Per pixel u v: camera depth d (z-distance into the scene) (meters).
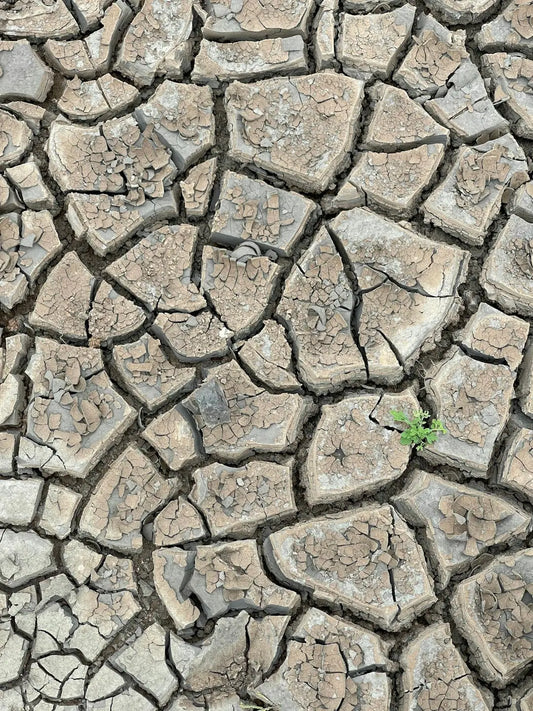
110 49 0.94
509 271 0.90
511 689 0.85
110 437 0.88
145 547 0.87
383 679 0.83
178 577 0.85
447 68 0.93
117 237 0.90
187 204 0.90
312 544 0.85
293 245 0.91
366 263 0.90
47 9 0.93
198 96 0.92
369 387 0.90
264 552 0.86
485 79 0.93
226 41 0.94
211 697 0.84
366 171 0.91
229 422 0.87
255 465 0.87
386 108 0.92
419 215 0.92
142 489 0.87
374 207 0.92
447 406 0.87
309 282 0.89
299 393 0.89
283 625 0.84
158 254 0.90
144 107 0.92
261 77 0.94
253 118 0.91
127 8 0.94
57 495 0.86
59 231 0.92
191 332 0.89
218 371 0.88
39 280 0.91
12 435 0.87
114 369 0.90
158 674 0.84
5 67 0.92
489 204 0.91
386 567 0.85
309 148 0.91
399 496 0.87
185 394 0.90
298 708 0.83
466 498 0.86
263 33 0.94
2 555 0.86
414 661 0.84
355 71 0.94
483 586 0.85
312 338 0.88
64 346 0.89
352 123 0.92
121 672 0.84
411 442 0.87
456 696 0.83
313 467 0.87
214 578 0.85
